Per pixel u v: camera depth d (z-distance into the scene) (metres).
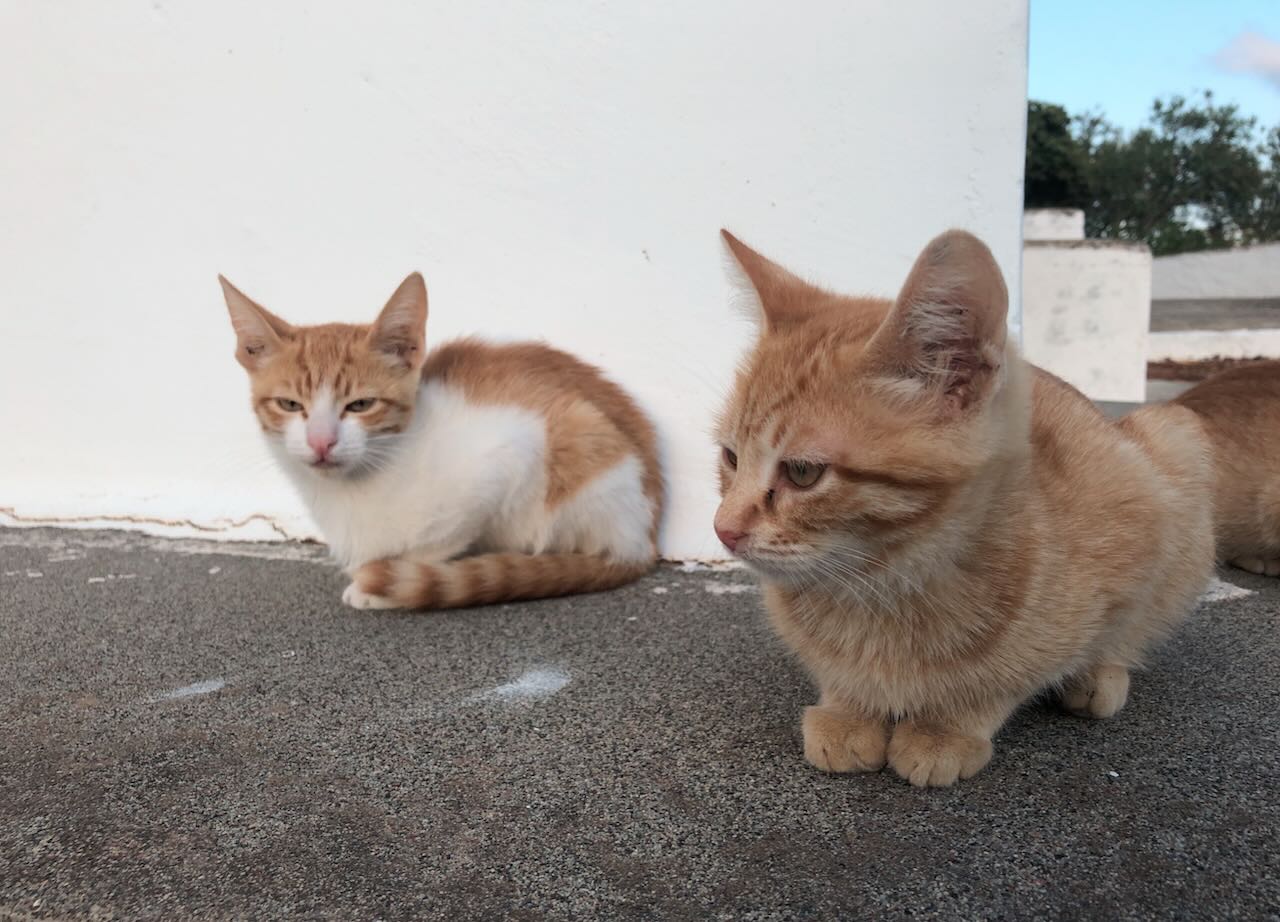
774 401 0.45
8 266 0.80
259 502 0.79
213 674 0.55
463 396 0.68
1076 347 1.48
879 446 0.43
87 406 0.81
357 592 0.63
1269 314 3.00
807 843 0.41
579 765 0.46
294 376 0.65
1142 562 0.46
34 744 0.48
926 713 0.46
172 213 0.77
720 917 0.38
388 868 0.41
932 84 0.65
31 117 0.77
